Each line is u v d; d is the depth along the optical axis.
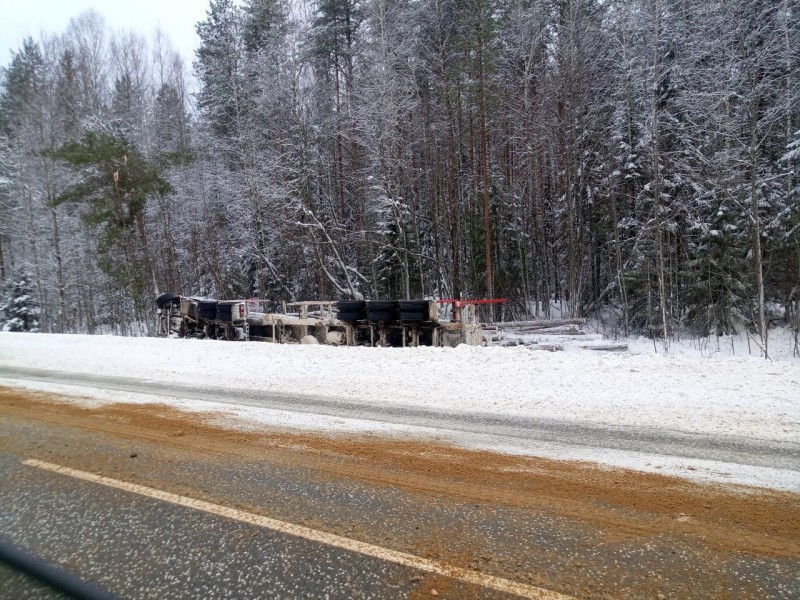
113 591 2.68
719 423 5.39
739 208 20.05
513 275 27.44
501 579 2.71
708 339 20.92
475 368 8.47
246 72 29.38
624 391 6.76
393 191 24.81
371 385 7.75
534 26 28.62
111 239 26.39
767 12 18.55
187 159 27.95
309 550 3.05
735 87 18.38
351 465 4.43
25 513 3.63
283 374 8.80
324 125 28.67
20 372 10.02
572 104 25.06
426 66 27.78
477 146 26.88
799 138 18.92
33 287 33.03
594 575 2.73
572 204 25.20
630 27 22.92
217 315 17.41
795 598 2.51
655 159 19.95
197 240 31.17
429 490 3.87
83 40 38.50
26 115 33.31
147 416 6.25
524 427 5.49
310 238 26.09
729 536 3.12
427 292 28.78
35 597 2.64
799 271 18.92
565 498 3.70
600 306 28.88
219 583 2.74
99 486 4.09
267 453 4.79
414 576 2.75
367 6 27.12
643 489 3.83
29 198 31.69
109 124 29.95
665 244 22.70
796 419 5.38
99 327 38.50
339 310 14.69
